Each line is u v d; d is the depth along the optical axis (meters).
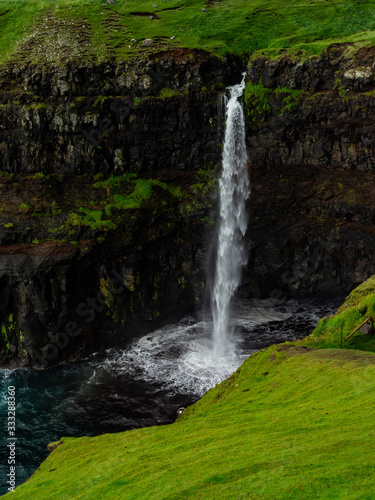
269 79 46.06
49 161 43.00
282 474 11.83
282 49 46.78
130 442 18.69
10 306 38.88
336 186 46.00
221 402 22.39
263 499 10.87
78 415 32.62
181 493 11.79
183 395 34.22
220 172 47.06
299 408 17.41
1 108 42.16
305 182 46.88
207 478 12.27
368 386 17.67
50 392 35.25
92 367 38.53
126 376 37.00
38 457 29.14
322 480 11.21
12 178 41.91
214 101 46.16
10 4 53.91
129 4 58.72
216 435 16.28
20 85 43.38
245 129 47.47
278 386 21.23
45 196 41.78
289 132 46.28
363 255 45.84
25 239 39.47
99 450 18.88
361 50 43.41
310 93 44.94
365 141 43.88
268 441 14.32
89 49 45.97
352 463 11.77
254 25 55.81
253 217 47.94
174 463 14.33
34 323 38.41
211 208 45.97
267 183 47.59
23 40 47.56
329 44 44.84
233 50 51.47
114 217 41.75
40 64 43.41
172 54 45.72
